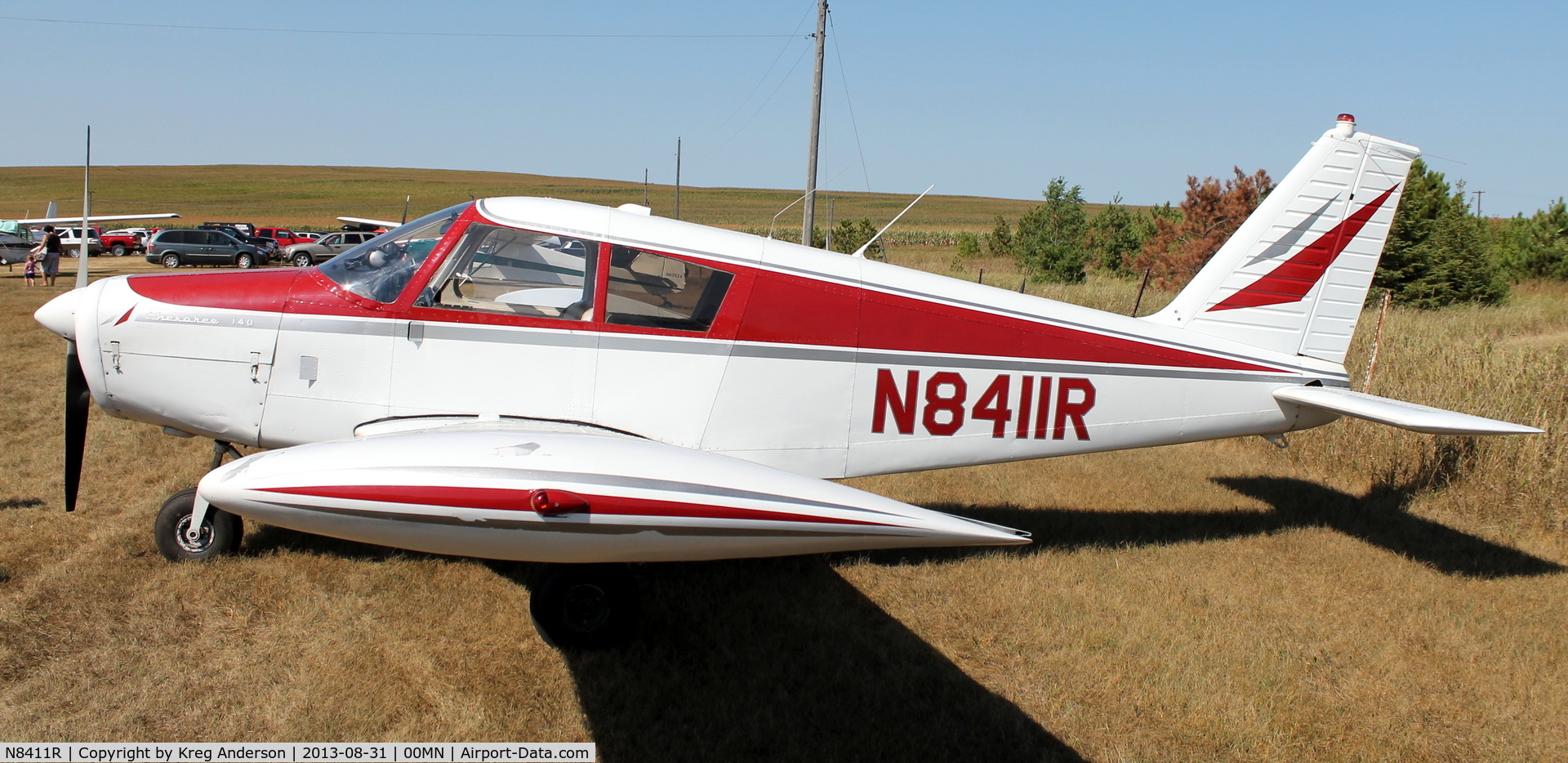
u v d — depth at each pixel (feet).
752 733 10.30
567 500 10.59
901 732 10.54
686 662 11.88
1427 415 14.17
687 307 13.42
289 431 13.38
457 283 13.21
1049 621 13.46
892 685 11.50
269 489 10.52
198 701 10.31
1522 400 20.86
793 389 13.75
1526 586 15.35
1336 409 14.99
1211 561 16.01
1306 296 16.26
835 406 13.96
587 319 13.20
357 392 13.23
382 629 12.13
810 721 10.68
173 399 13.30
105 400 13.35
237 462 11.22
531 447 11.37
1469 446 19.81
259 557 14.02
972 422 14.55
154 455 19.31
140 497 16.66
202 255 88.38
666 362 13.35
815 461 14.05
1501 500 18.76
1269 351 16.22
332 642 11.73
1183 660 12.35
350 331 13.12
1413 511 19.43
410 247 13.42
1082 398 15.01
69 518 15.38
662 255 13.39
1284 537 17.39
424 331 13.08
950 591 14.32
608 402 13.30
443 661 11.47
